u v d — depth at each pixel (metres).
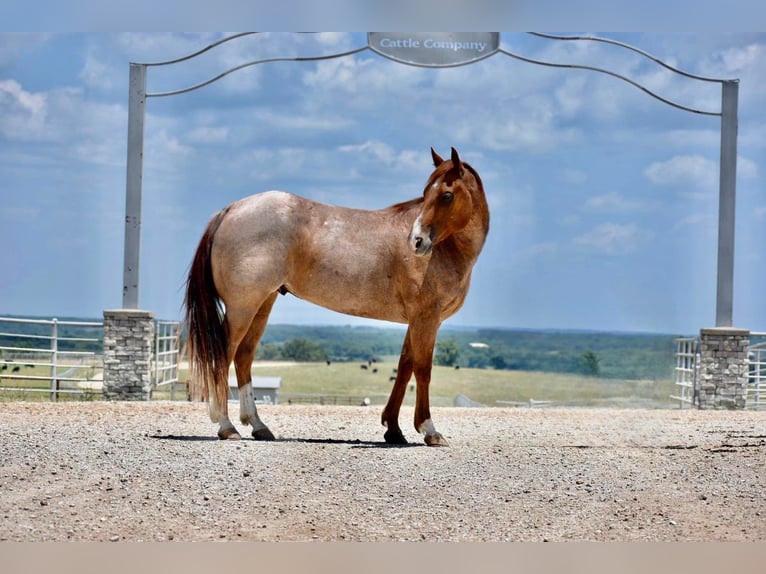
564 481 8.34
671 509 7.50
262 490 7.71
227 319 9.80
